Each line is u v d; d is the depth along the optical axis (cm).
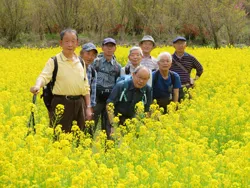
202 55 2016
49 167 521
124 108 724
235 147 632
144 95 715
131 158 608
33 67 1574
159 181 518
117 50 2253
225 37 3297
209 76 1368
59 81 671
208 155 615
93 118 801
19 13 3322
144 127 672
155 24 3406
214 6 3152
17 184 495
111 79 800
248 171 531
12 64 1652
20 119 674
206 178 529
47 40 3366
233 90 1163
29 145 581
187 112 838
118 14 3512
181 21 3400
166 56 807
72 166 521
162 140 668
